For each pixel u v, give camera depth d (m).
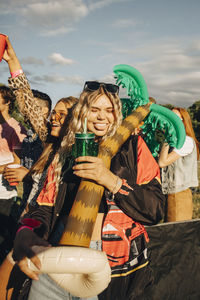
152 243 2.82
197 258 2.84
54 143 2.29
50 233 1.66
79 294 1.33
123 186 1.37
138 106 1.86
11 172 2.61
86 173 1.28
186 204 3.52
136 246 1.58
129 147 1.58
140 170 1.53
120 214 1.55
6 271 1.70
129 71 1.82
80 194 1.33
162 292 2.52
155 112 1.83
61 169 1.67
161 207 1.51
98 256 1.21
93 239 1.57
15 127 3.34
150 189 1.53
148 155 1.61
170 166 3.50
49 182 1.68
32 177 2.48
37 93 2.97
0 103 3.25
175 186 3.49
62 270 1.18
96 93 1.53
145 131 1.94
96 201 1.33
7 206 3.35
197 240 2.92
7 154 3.34
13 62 2.12
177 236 2.93
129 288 1.55
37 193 2.42
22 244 1.31
